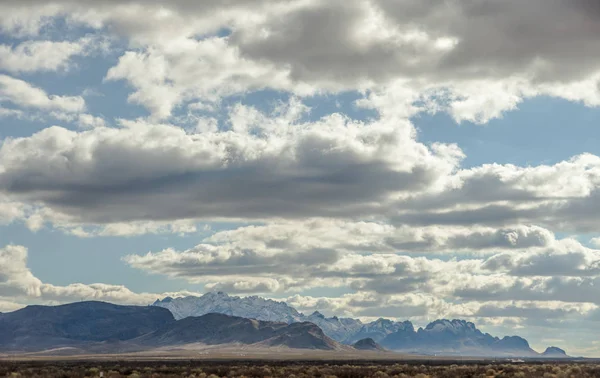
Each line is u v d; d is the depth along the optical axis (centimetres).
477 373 13688
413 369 15612
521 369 14812
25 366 18800
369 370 15300
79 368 16725
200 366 19550
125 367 18188
